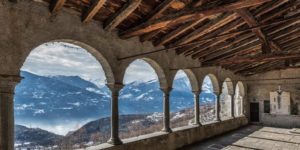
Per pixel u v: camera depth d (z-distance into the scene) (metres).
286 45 11.68
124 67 7.75
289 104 17.58
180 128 10.73
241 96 18.67
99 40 6.91
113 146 7.20
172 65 10.08
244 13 5.98
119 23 7.10
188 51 10.77
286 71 17.83
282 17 7.73
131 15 6.68
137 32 7.02
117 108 7.54
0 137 4.91
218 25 7.33
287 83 17.77
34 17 5.43
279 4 6.26
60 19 5.93
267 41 9.01
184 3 5.97
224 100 20.39
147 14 6.59
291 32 9.62
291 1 6.66
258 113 18.75
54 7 5.50
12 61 5.04
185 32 8.56
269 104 18.38
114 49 7.41
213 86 14.20
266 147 10.74
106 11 6.38
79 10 6.23
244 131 15.21
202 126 12.04
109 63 7.22
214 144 11.11
